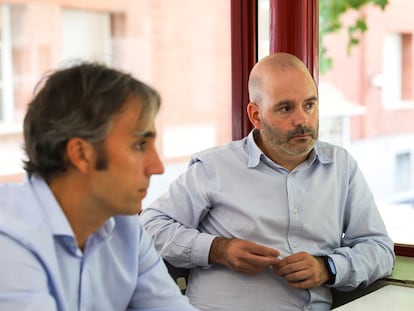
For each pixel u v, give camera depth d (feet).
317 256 5.65
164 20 9.50
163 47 9.59
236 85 7.28
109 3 9.95
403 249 6.47
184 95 9.37
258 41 7.13
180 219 6.00
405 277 5.80
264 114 5.58
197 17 8.85
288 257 5.32
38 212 3.49
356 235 5.94
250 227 5.70
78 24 9.98
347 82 8.00
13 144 8.99
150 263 4.31
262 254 5.33
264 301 5.52
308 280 5.27
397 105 8.80
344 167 5.95
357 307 4.89
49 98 3.42
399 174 9.60
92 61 3.61
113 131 3.40
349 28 7.66
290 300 5.52
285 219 5.68
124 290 4.11
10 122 9.31
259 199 5.76
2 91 9.42
